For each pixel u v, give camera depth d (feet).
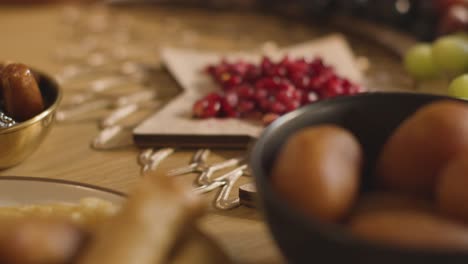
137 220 1.04
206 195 1.34
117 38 2.12
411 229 0.98
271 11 2.32
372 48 1.99
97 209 1.18
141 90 1.76
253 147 1.10
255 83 1.69
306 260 1.03
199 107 1.56
